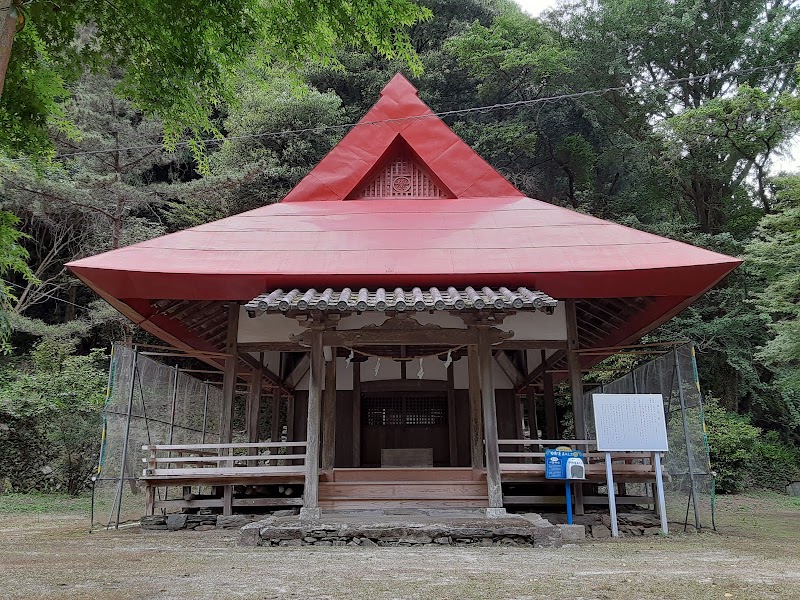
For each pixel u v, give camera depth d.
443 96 26.34
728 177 21.61
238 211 20.27
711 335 18.47
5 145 5.23
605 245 8.52
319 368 7.59
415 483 7.82
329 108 21.09
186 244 8.52
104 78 18.98
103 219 19.66
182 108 5.66
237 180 17.12
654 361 9.53
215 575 4.23
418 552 5.74
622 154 24.12
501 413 11.94
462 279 7.96
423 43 27.53
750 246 12.81
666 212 23.36
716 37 21.80
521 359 12.17
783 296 12.47
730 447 16.05
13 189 16.81
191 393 11.59
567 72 22.19
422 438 11.20
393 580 3.99
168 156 19.61
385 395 11.40
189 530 8.08
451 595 3.46
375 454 11.11
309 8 5.22
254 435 10.48
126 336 18.56
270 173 19.62
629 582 3.96
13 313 14.74
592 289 8.08
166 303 9.06
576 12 23.19
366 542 6.31
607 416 7.61
